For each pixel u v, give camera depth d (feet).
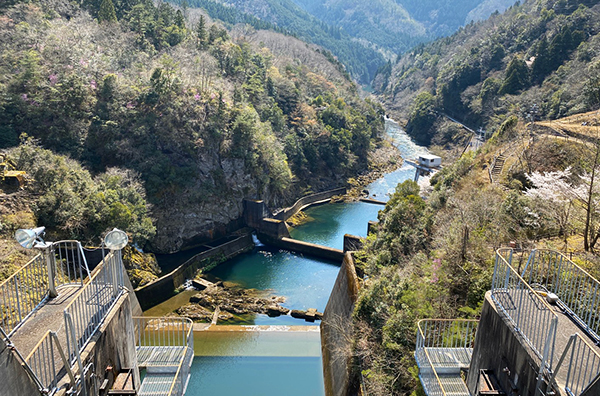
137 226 150.20
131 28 254.88
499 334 40.14
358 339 80.64
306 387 99.76
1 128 161.38
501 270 46.29
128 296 49.03
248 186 208.64
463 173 144.36
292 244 188.03
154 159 180.55
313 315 129.80
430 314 67.97
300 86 352.28
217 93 213.46
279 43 440.86
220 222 193.26
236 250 184.75
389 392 67.36
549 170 114.73
